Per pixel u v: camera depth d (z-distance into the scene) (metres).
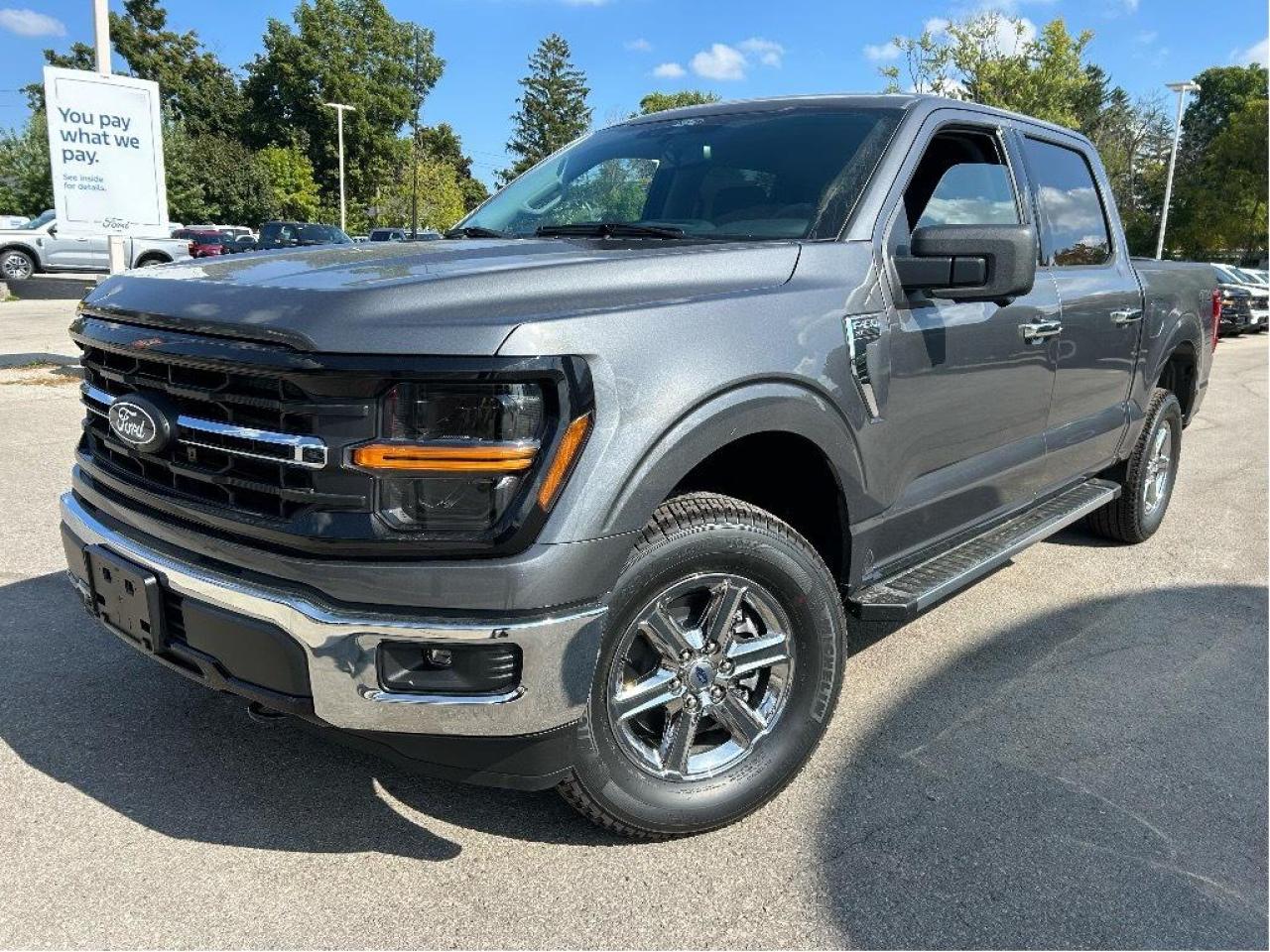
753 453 2.79
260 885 2.30
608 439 2.08
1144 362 4.61
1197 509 6.13
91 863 2.35
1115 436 4.50
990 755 2.99
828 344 2.59
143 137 10.26
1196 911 2.30
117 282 2.59
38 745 2.87
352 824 2.55
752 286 2.52
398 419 1.97
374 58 62.09
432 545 1.99
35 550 4.51
